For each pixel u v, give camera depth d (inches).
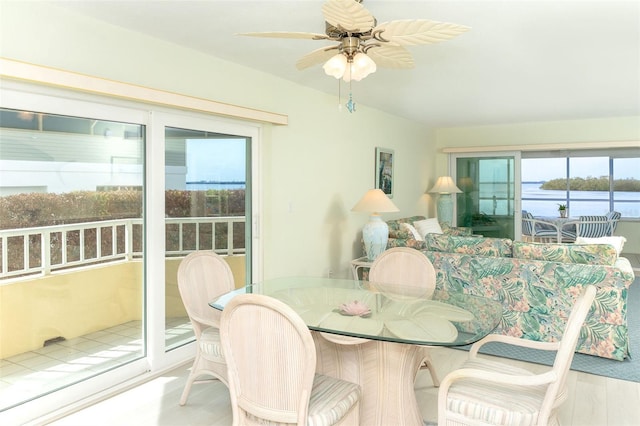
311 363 63.6
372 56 93.6
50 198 100.0
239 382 70.5
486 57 134.6
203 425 96.3
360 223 218.1
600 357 136.0
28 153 95.5
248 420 71.6
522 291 145.0
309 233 181.0
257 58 135.9
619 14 99.4
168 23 106.1
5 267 93.3
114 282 114.4
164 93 115.6
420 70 149.8
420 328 80.8
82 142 105.4
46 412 98.7
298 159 173.0
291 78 162.1
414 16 100.0
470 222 305.6
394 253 122.7
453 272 155.5
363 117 218.1
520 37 115.3
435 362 133.7
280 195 164.9
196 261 106.8
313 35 80.3
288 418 65.9
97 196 109.3
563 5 94.4
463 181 307.1
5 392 93.7
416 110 232.4
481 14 99.4
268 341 65.8
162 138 122.4
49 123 98.8
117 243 114.7
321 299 101.1
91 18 102.2
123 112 112.5
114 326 114.8
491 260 149.3
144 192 120.6
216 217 141.6
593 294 69.1
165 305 125.6
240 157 149.9
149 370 121.8
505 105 217.5
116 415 100.2
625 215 353.1
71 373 105.3
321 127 185.5
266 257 159.8
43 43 93.8
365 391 93.4
